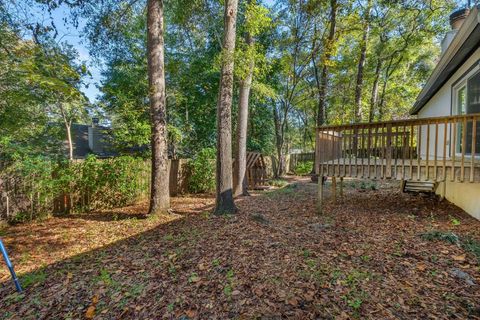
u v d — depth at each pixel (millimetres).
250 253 3750
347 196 8320
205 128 16250
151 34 6449
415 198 7418
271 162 16281
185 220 6160
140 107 12000
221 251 3912
